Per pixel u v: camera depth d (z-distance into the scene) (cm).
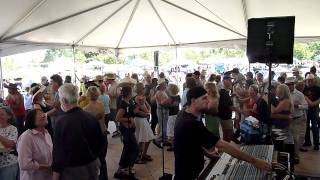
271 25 298
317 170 505
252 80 808
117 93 761
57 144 268
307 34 812
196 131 212
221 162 186
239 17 744
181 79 1385
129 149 496
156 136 701
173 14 799
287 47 296
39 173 283
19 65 2027
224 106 545
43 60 2072
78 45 917
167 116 655
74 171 266
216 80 765
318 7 643
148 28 904
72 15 694
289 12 682
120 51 1101
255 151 201
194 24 847
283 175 158
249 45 313
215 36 923
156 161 585
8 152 319
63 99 271
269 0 636
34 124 283
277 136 312
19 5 557
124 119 493
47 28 712
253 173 162
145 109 572
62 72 1562
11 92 595
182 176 219
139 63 2155
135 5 764
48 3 595
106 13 759
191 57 2483
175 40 1002
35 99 478
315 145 644
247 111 545
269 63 306
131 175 492
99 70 1695
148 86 760
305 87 651
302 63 1661
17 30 662
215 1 679
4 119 325
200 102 217
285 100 459
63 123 267
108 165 570
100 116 420
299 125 539
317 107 645
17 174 327
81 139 266
